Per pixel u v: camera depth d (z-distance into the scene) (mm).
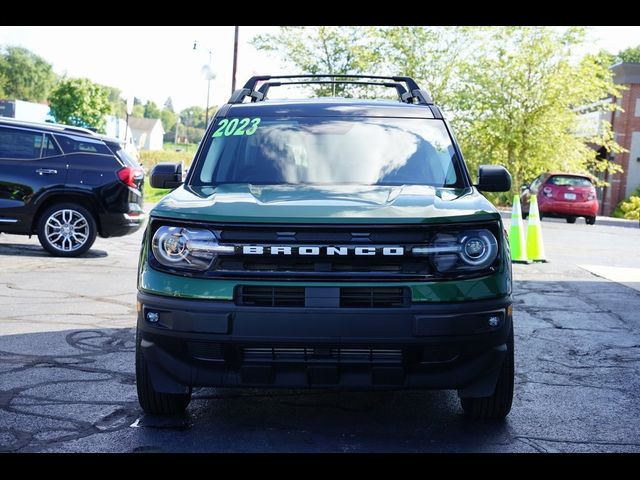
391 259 3908
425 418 4609
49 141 11570
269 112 5461
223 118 5426
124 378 5352
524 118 39219
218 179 4949
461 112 39188
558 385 5449
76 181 11531
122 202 11688
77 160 11602
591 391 5305
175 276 3988
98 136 11797
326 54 38438
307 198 4305
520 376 5684
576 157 40062
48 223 11570
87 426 4352
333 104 5566
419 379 3951
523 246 12812
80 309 7797
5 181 11414
